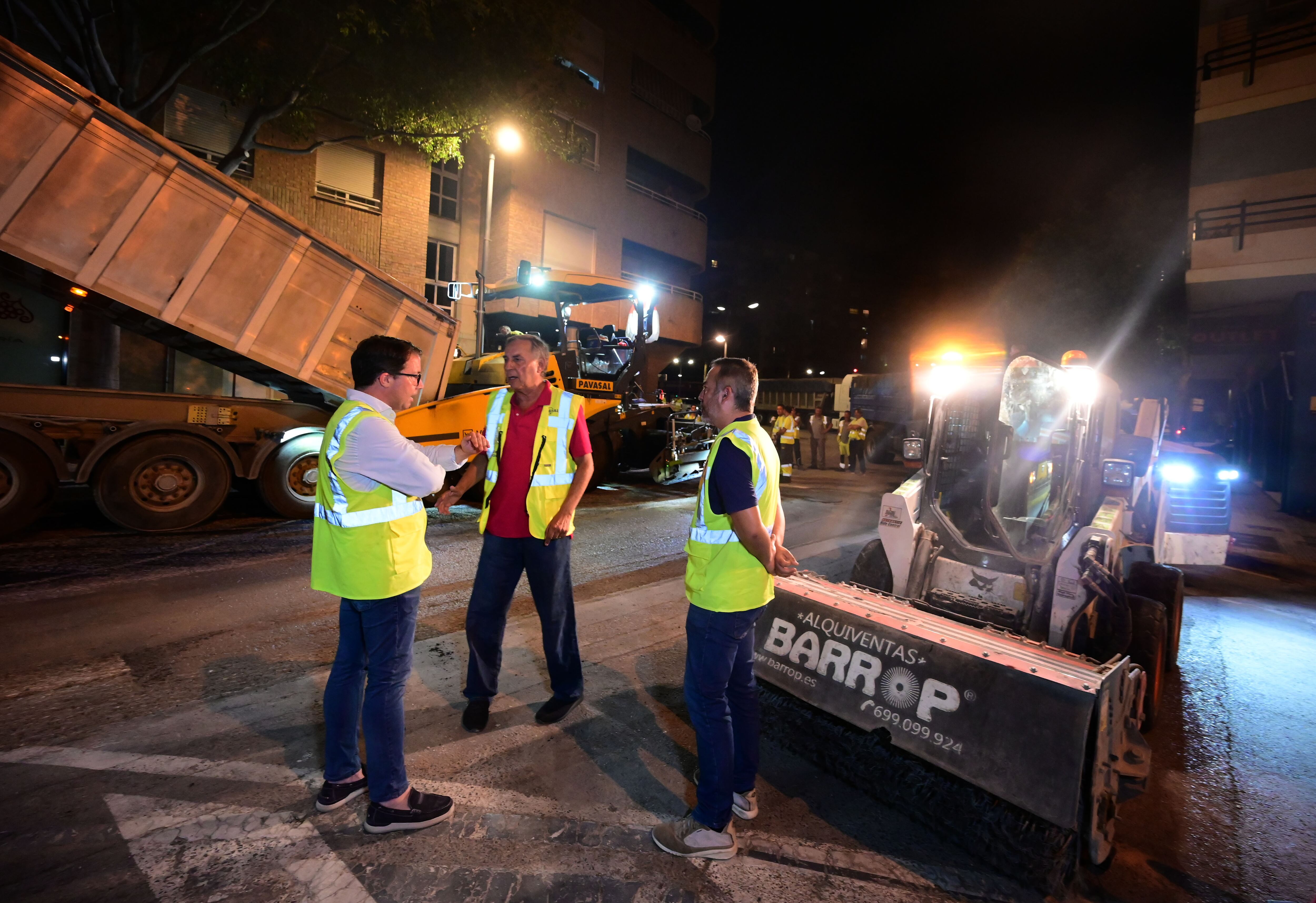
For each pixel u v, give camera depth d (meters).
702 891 2.17
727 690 2.51
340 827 2.39
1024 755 2.27
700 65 26.50
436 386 8.63
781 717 3.03
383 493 2.30
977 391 4.12
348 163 15.11
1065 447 4.16
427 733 3.09
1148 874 2.41
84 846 2.22
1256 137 13.08
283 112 10.82
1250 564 7.83
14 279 6.65
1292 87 12.70
